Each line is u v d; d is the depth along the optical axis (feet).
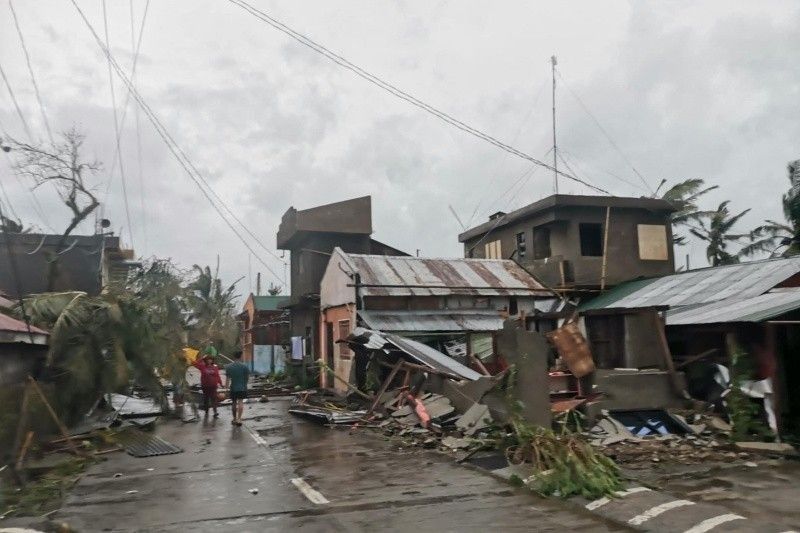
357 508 23.93
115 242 70.85
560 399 40.50
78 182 57.16
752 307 39.14
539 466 27.76
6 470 30.17
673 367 40.01
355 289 65.36
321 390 73.67
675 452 32.32
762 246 101.45
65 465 32.45
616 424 36.24
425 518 22.38
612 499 23.62
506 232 96.12
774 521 20.92
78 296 44.88
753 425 35.09
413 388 47.11
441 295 67.21
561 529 20.84
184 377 58.03
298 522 22.26
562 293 78.43
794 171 80.69
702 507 22.24
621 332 43.27
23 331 36.58
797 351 36.58
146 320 51.93
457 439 36.91
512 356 36.01
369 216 94.58
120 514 23.73
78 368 42.11
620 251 84.38
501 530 20.84
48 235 65.05
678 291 60.49
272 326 133.80
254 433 45.37
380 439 40.75
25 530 21.72
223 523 22.36
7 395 33.24
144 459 35.40
